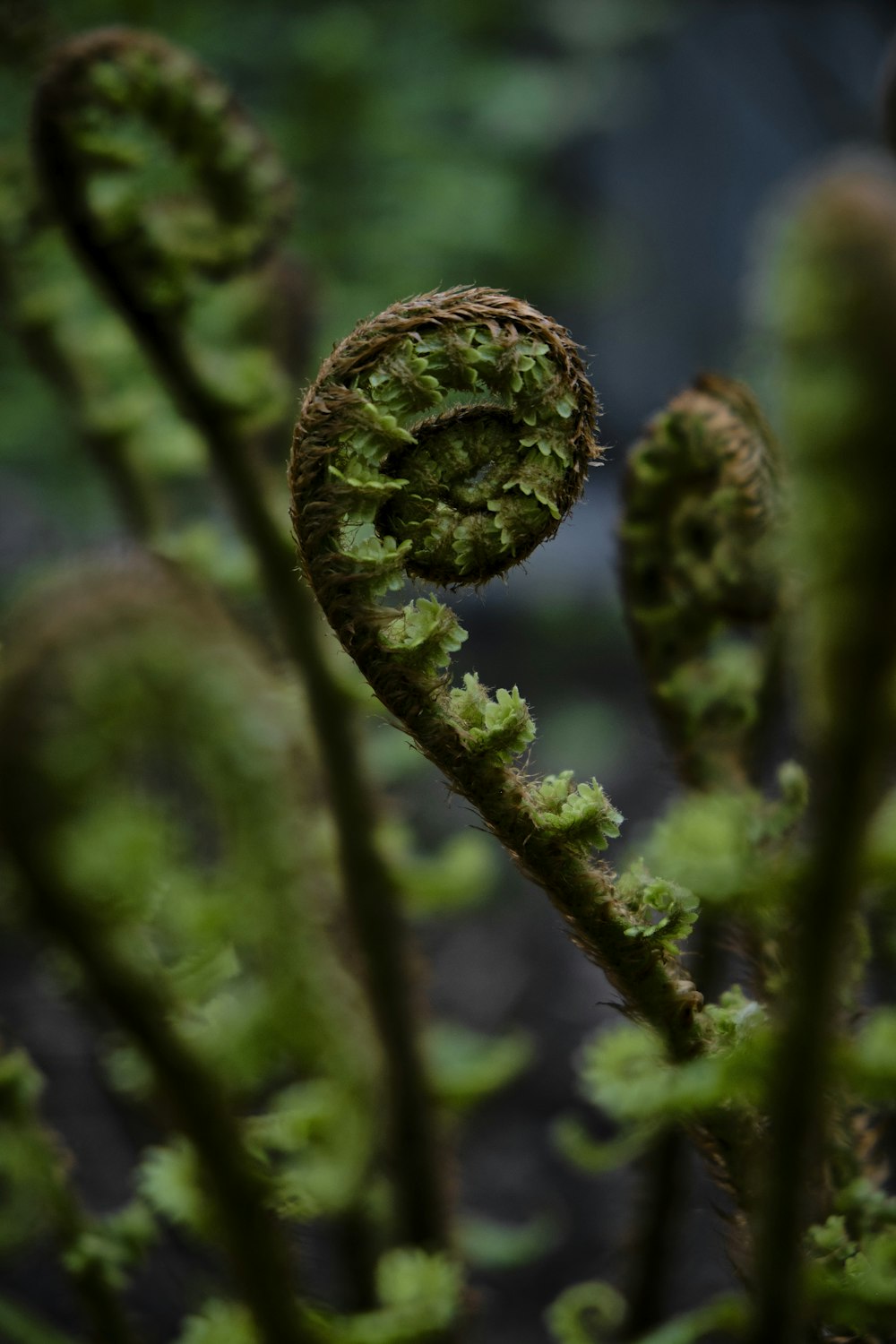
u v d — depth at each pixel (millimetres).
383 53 2016
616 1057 441
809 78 3340
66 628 393
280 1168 520
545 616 2896
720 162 5086
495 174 2070
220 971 455
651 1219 565
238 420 538
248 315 621
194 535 620
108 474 658
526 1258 764
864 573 359
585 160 4938
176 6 1740
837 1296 430
